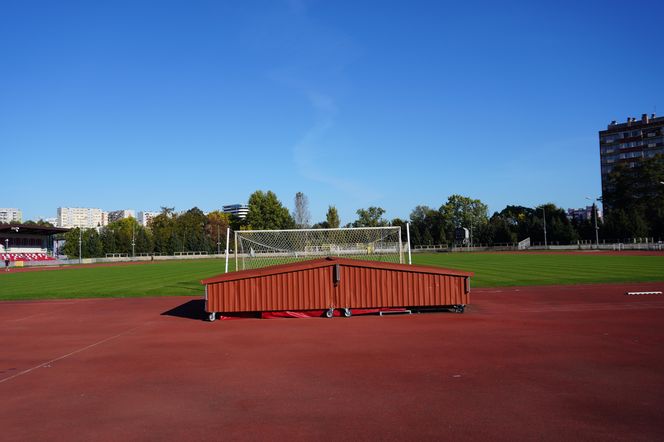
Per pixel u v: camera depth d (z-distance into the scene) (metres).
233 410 7.31
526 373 8.94
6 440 6.34
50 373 9.85
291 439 6.15
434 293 17.16
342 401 7.60
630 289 22.92
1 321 17.66
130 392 8.37
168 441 6.19
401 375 9.01
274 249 38.12
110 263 89.12
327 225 121.75
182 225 138.75
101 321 17.20
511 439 6.01
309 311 17.58
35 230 94.50
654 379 8.41
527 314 16.31
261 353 11.31
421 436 6.15
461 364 9.73
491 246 107.25
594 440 5.94
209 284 16.86
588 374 8.78
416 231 123.62
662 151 123.94
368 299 17.05
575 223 110.75
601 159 133.38
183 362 10.55
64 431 6.61
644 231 91.69
